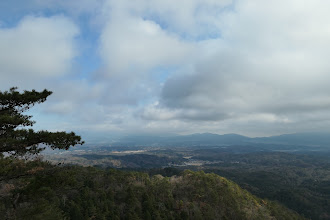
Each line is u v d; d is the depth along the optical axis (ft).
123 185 231.30
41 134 47.67
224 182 296.10
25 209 49.24
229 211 243.40
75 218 150.10
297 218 311.68
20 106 51.55
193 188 267.18
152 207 199.11
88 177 219.41
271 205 309.83
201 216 216.95
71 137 49.90
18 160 47.93
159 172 501.15
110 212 179.73
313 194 452.76
